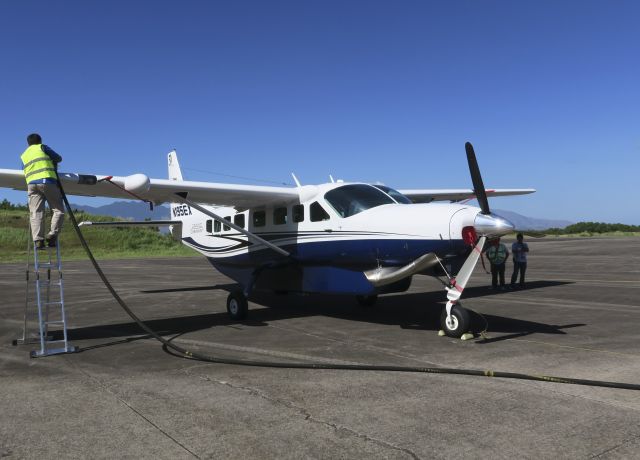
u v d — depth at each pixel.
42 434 3.58
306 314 9.17
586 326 7.50
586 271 17.58
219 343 6.68
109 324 8.40
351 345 6.41
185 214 12.70
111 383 4.81
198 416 3.89
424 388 4.52
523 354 5.75
